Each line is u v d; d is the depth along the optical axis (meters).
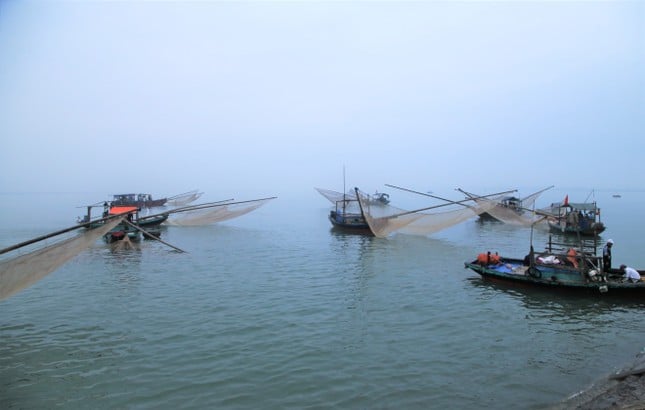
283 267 24.05
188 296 18.02
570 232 36.53
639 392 9.38
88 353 12.27
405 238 36.03
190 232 41.59
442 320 14.95
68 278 21.41
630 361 11.62
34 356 12.09
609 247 18.30
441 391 10.07
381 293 18.34
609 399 9.27
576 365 11.47
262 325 14.42
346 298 17.59
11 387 10.34
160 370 11.15
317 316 15.35
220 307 16.45
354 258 26.77
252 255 28.05
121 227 33.44
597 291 16.91
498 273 19.03
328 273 22.39
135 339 13.27
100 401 9.65
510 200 49.12
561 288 17.53
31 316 15.58
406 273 22.22
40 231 41.78
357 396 9.84
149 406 9.42
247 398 9.74
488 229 43.25
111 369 11.23
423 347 12.59
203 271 23.03
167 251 29.67
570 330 14.01
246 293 18.45
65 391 10.12
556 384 10.41
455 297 17.66
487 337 13.40
